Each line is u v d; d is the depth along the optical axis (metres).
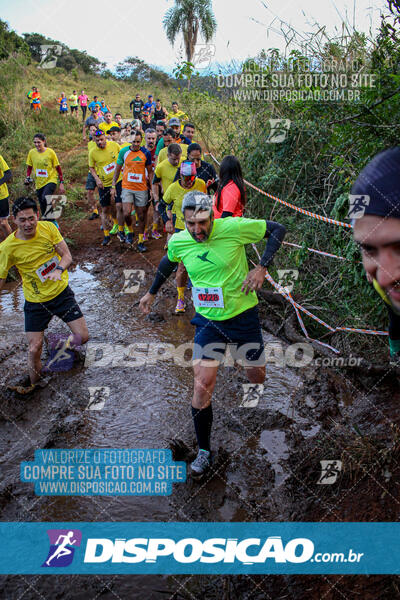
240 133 7.34
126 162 7.30
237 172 4.29
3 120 15.88
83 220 9.74
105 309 5.87
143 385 4.22
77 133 18.00
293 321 5.00
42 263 3.98
